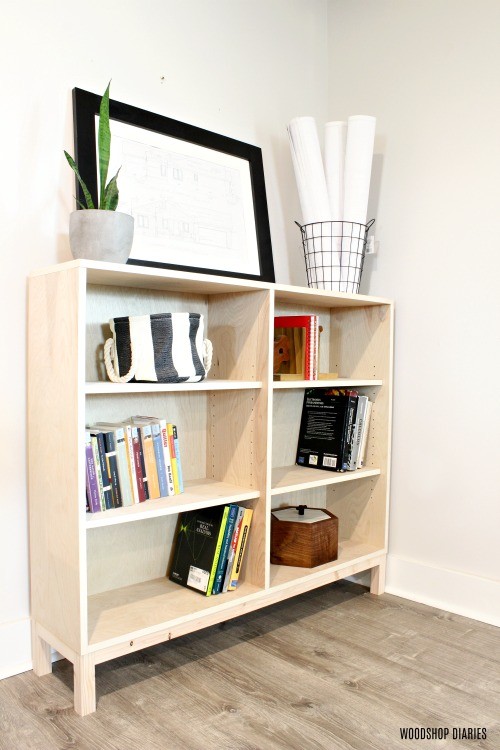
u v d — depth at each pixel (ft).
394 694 5.12
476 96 6.78
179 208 6.41
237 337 6.29
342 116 8.09
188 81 6.72
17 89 5.39
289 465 7.61
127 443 5.39
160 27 6.47
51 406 5.03
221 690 5.15
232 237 6.87
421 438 7.29
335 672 5.48
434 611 6.95
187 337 5.40
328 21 8.21
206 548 5.98
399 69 7.47
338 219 7.28
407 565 7.37
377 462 7.48
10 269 5.37
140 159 6.13
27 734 4.54
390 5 7.55
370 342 7.55
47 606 5.21
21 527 5.51
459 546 6.98
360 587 7.73
